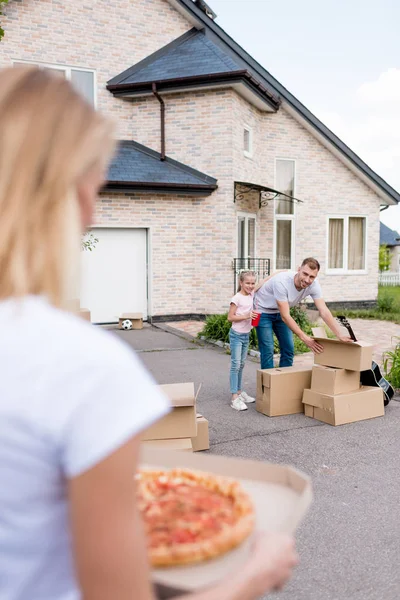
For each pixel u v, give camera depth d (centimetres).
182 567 97
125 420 74
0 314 78
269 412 607
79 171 81
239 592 87
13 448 73
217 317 1146
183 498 118
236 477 130
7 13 1299
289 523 104
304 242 1630
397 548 338
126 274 1358
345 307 1680
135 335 1195
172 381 781
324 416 586
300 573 312
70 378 74
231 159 1345
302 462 477
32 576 77
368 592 294
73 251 81
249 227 1509
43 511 76
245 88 1330
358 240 1703
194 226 1383
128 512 75
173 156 1398
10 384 73
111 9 1392
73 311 84
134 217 1329
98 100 1395
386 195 1673
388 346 1101
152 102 1402
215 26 1483
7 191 78
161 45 1461
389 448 511
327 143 1594
